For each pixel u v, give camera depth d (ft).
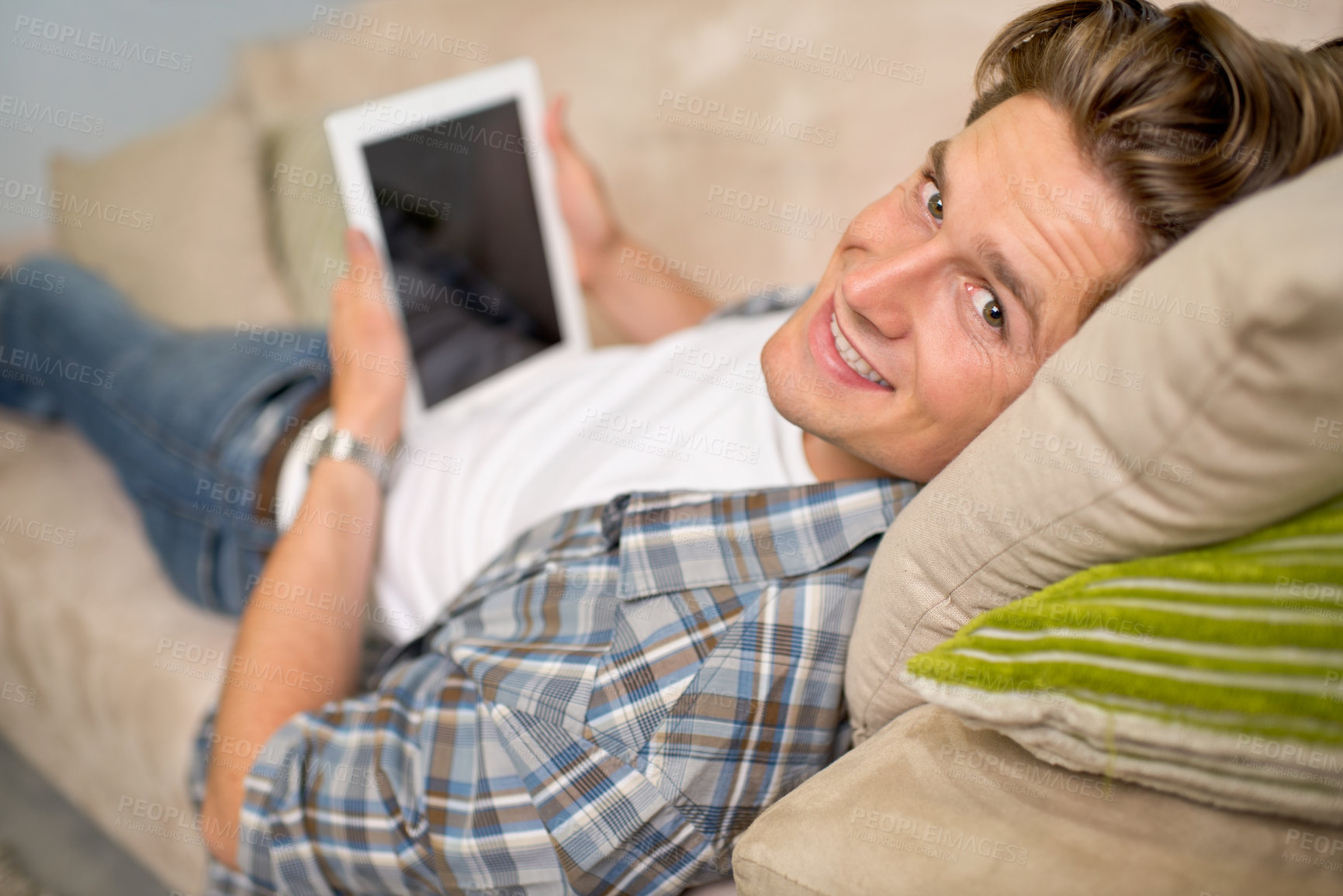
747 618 2.15
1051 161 1.86
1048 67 1.93
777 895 1.80
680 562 2.26
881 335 2.07
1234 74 1.72
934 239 1.98
